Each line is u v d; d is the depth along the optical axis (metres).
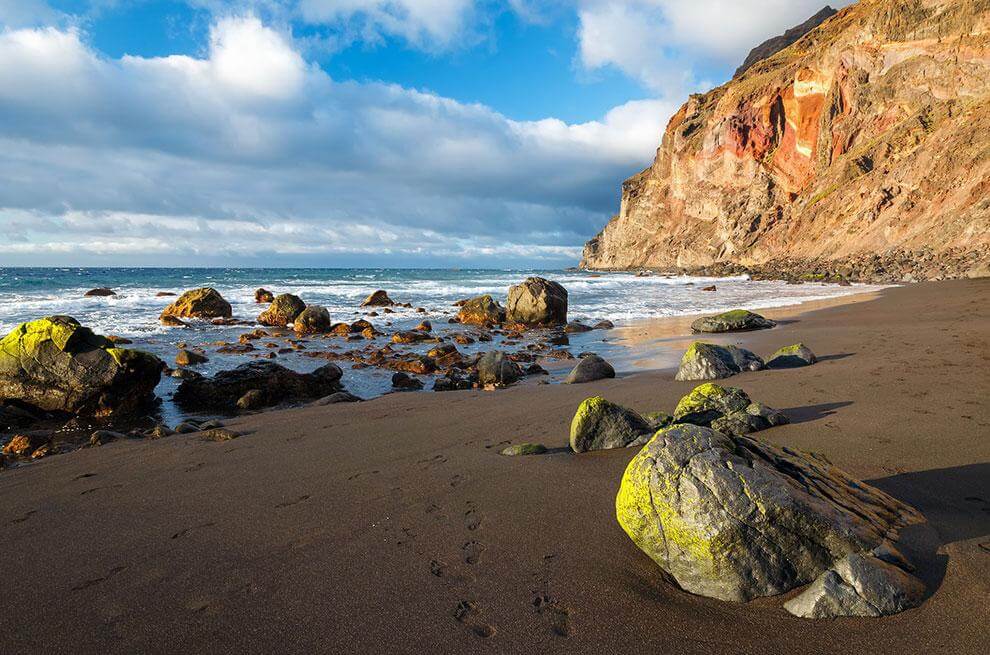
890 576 2.91
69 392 9.12
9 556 3.96
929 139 56.12
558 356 14.55
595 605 3.12
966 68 55.94
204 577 3.58
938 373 8.45
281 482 5.37
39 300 28.14
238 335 19.08
